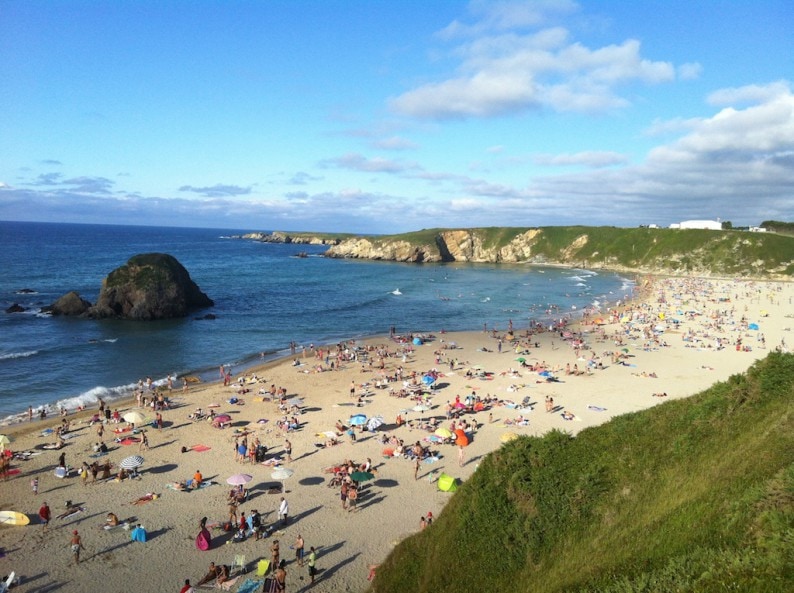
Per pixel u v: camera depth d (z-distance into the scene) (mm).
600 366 57719
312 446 35875
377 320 88688
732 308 99438
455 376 53906
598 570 13727
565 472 19828
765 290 122750
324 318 89250
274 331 77688
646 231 197625
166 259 88812
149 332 73500
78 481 30453
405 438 37625
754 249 159875
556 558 16484
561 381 51969
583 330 79438
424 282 145250
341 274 162500
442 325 85750
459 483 29656
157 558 23328
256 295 113438
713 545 12195
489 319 91500
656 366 57906
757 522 12133
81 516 26578
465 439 34219
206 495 29062
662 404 23453
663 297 113688
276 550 22625
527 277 162125
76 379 51344
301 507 27969
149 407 43656
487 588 16625
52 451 34500
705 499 14469
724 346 67625
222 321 84062
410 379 52688
